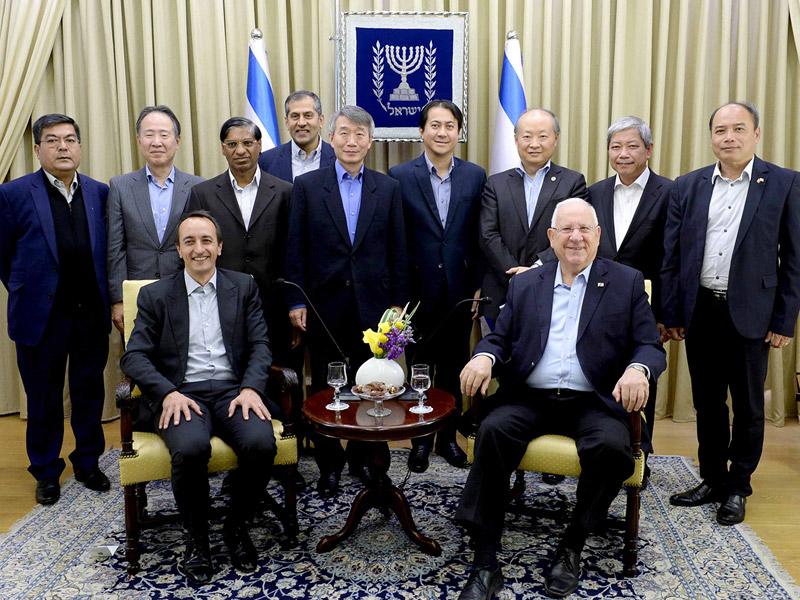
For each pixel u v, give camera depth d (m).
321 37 3.88
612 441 2.16
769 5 3.91
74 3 3.88
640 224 2.97
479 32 3.98
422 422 2.26
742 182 2.66
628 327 2.44
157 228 3.14
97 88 3.88
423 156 3.25
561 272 2.53
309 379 3.88
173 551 2.48
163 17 3.88
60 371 3.02
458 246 3.17
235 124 2.92
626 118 3.00
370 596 2.18
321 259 2.98
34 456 2.98
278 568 2.35
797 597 2.14
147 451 2.31
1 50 3.81
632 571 2.27
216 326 2.61
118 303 3.10
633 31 3.91
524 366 2.49
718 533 2.58
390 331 2.51
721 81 3.92
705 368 2.80
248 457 2.31
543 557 2.42
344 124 2.90
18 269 2.93
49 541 2.56
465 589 2.13
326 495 2.93
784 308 2.63
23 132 3.88
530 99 3.97
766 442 3.62
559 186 3.10
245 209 3.05
